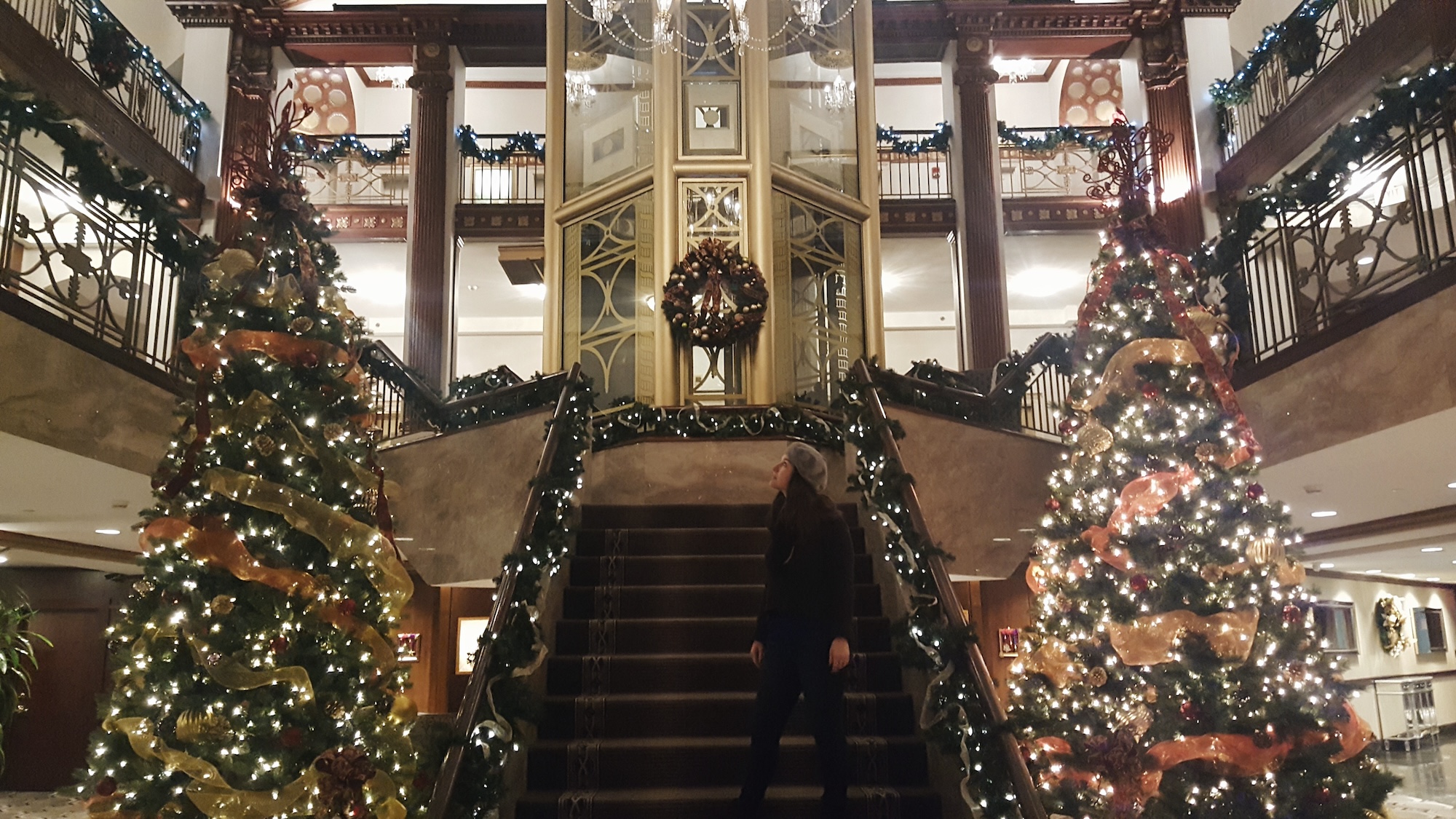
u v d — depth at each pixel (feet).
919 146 42.55
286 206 13.41
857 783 12.78
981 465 23.84
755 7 30.40
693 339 28.09
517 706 12.07
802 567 10.96
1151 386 14.70
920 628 12.69
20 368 16.14
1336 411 19.22
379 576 12.46
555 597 16.16
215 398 12.34
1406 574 51.03
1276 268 22.03
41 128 17.72
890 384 22.06
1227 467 14.19
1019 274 49.57
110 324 19.24
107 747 11.29
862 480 18.28
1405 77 18.13
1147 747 13.03
